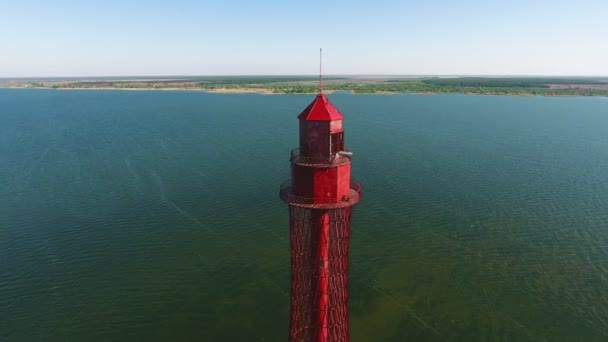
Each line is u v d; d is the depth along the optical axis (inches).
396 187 2728.8
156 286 1640.0
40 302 1529.3
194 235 2046.0
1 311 1476.4
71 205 2397.9
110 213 2290.8
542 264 1795.0
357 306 1550.2
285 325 1449.3
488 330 1423.5
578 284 1652.3
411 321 1473.9
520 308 1524.4
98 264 1777.8
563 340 1369.3
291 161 890.1
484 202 2480.3
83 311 1491.1
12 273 1692.9
